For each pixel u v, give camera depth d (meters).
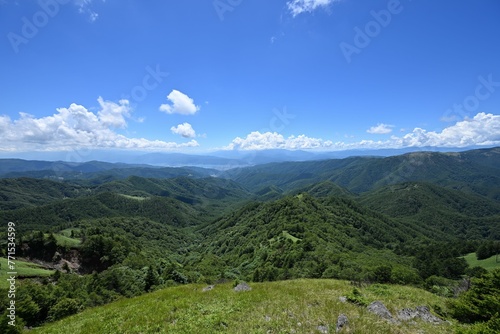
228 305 19.00
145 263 135.12
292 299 20.28
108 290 88.31
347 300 20.64
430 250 141.25
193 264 143.50
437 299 25.08
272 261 117.19
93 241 145.75
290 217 170.38
